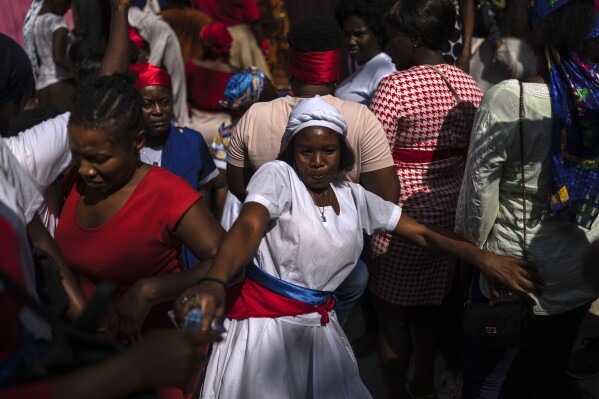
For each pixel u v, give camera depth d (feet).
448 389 12.46
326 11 27.48
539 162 8.93
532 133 8.82
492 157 9.00
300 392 8.55
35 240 7.32
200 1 24.43
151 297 7.31
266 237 8.63
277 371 8.42
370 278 11.78
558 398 10.09
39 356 5.15
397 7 11.14
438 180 11.19
